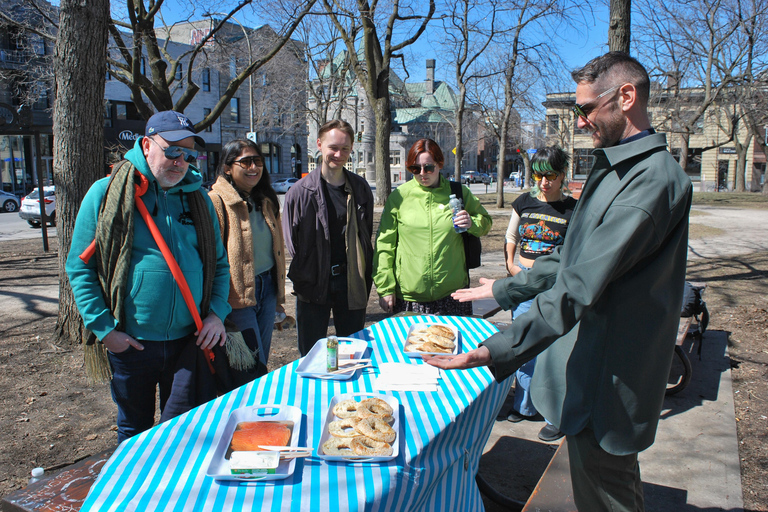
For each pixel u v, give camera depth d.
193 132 2.35
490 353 1.65
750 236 13.45
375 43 14.94
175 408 2.38
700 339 4.95
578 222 1.83
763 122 26.33
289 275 3.62
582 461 1.86
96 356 2.54
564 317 1.62
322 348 2.56
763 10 17.69
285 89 29.41
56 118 4.75
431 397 2.09
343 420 1.81
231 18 9.36
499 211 21.31
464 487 2.14
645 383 1.73
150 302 2.35
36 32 8.92
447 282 3.70
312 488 1.48
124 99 35.59
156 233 2.36
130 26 8.80
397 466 1.59
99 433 3.53
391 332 2.94
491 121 28.97
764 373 4.67
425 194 3.68
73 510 1.86
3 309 6.54
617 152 1.69
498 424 3.84
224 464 1.59
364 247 3.76
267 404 1.92
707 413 3.94
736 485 3.05
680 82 20.55
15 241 13.48
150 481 1.50
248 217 3.26
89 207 2.31
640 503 1.94
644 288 1.69
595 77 1.77
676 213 1.65
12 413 3.78
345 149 3.49
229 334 2.62
